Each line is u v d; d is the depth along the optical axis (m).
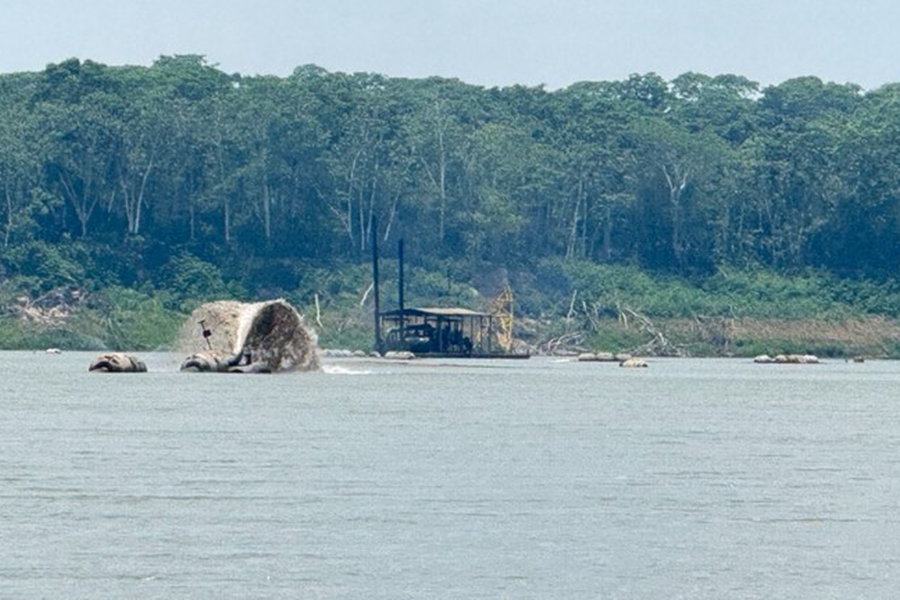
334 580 186.12
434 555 199.00
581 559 198.12
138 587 181.88
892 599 181.12
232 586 182.88
